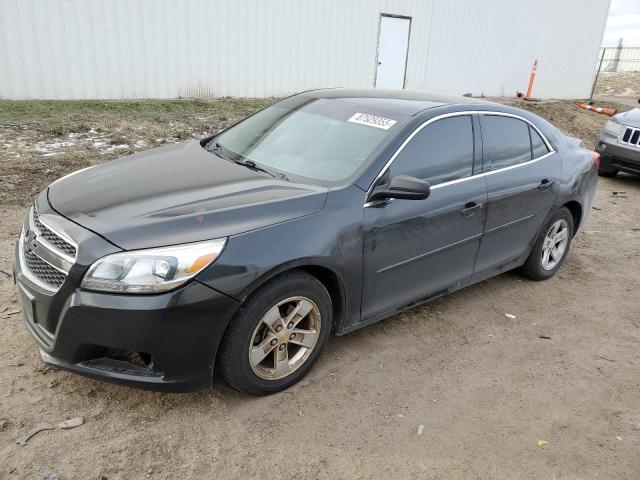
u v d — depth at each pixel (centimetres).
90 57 1170
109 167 373
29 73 1112
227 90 1384
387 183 347
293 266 297
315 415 308
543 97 2128
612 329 439
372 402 324
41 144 816
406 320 421
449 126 396
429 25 1703
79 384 313
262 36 1393
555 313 457
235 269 277
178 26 1259
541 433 312
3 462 256
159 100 1268
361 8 1541
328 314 331
